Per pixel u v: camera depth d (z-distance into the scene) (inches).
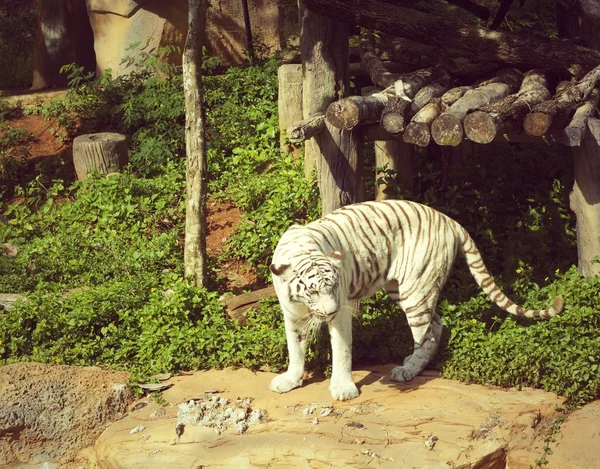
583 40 302.2
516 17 435.2
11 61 517.7
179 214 347.6
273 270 205.3
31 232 346.0
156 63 428.5
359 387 224.5
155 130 394.6
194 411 219.3
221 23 472.4
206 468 206.1
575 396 217.2
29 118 442.3
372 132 259.8
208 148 382.6
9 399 234.2
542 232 285.7
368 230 226.8
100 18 456.1
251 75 421.7
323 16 295.0
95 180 364.2
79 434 233.8
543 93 249.9
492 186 313.3
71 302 276.5
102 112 423.5
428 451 198.4
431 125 236.1
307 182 333.4
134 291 281.7
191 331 253.6
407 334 244.7
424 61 310.7
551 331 232.4
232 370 245.6
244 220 339.9
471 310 250.1
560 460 198.2
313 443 202.8
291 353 225.9
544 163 326.0
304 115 308.5
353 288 226.7
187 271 288.8
